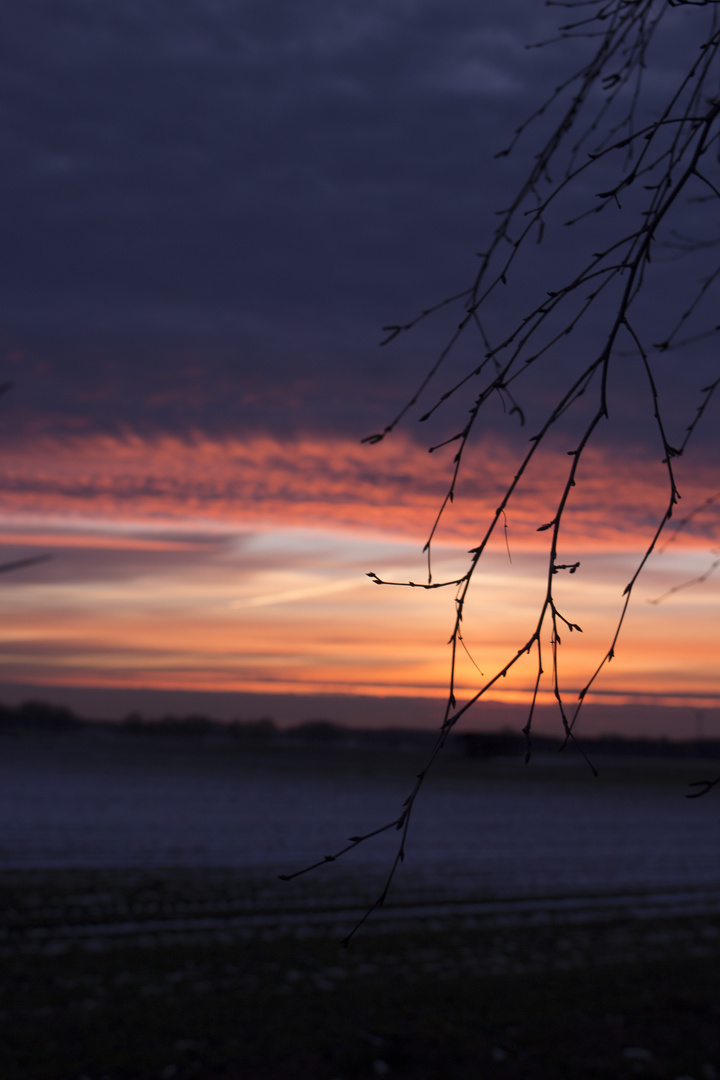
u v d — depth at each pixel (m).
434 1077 6.74
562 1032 7.82
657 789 38.03
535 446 1.43
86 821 19.55
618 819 25.92
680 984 9.48
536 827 22.92
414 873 15.37
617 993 9.04
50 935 10.16
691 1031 7.97
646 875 16.59
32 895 11.98
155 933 10.50
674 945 11.33
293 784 31.09
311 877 14.39
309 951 10.03
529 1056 7.23
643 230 1.53
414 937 10.92
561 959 10.31
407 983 9.04
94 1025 7.43
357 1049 7.19
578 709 1.31
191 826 19.50
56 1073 6.43
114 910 11.43
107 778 29.70
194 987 8.57
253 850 16.75
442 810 25.50
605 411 1.43
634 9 1.98
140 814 21.14
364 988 8.79
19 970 8.81
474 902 13.20
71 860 14.77
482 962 9.96
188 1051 6.97
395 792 29.98
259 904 12.20
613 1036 7.78
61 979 8.61
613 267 1.55
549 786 36.53
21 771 30.45
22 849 15.63
